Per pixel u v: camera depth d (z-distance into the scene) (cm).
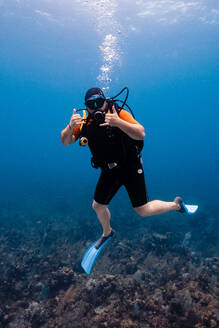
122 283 609
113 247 937
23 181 3441
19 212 1688
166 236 1009
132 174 211
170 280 670
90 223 1304
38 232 1227
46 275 743
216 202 2042
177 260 801
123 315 526
